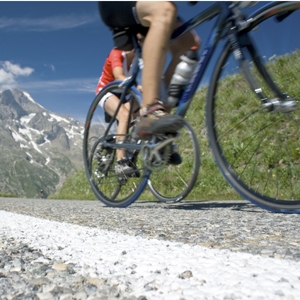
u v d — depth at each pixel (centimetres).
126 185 345
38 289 81
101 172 347
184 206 377
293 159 225
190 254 111
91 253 118
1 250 127
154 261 103
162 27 212
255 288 74
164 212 294
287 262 96
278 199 221
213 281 81
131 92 297
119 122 309
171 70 257
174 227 191
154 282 82
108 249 123
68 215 281
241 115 240
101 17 242
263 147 240
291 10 197
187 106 241
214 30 226
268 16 203
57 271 96
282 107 203
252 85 213
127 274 91
